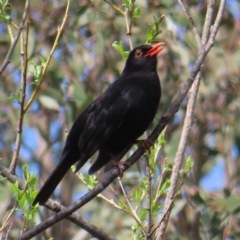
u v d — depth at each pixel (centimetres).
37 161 1666
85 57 1505
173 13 1420
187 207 1439
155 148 907
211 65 1509
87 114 1014
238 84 1509
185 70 1453
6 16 873
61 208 937
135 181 1405
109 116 993
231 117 1527
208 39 920
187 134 887
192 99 898
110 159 1009
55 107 1403
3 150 1562
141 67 1037
